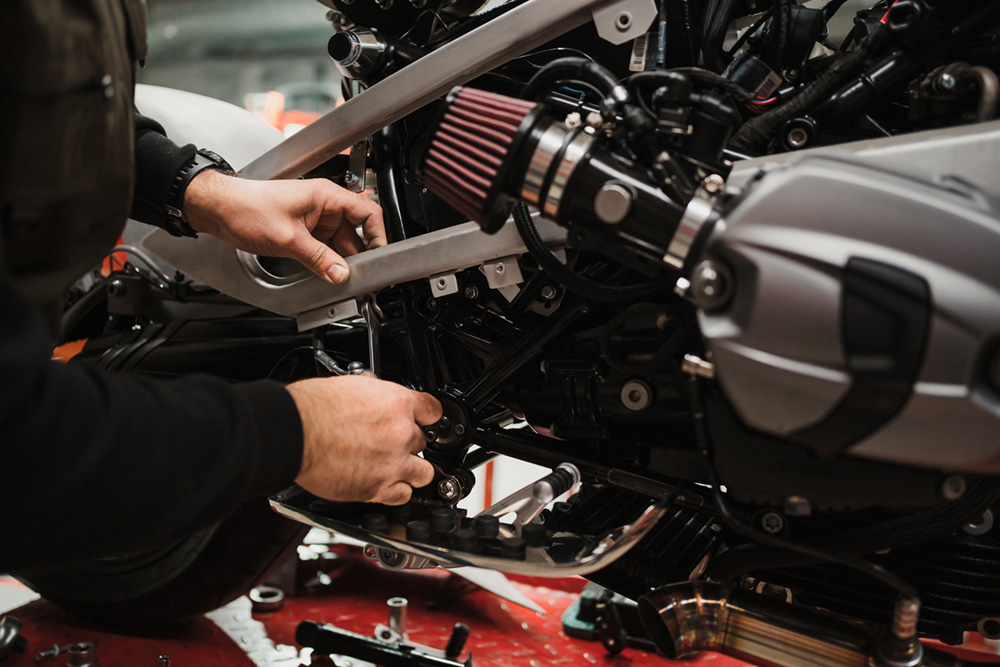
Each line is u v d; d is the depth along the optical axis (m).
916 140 0.62
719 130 0.62
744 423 0.58
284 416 0.61
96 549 0.51
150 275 1.26
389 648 1.07
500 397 0.88
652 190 0.59
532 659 1.17
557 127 0.61
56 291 0.70
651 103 0.70
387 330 0.92
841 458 0.59
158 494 0.51
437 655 1.11
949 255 0.51
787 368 0.53
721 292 0.55
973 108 0.69
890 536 0.65
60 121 0.60
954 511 0.63
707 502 0.76
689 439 0.78
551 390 0.83
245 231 0.90
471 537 0.73
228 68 5.98
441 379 0.87
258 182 0.91
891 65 0.71
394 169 0.93
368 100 0.87
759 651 0.72
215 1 4.91
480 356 0.87
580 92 0.80
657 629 0.76
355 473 0.69
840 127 0.74
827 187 0.53
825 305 0.52
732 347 0.54
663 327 0.70
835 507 0.61
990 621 0.75
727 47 0.96
